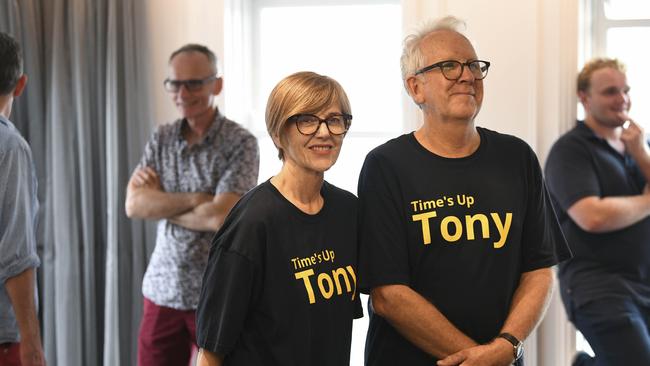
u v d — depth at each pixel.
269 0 3.60
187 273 2.87
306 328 1.73
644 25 3.29
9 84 2.13
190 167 2.89
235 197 2.80
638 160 3.00
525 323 1.95
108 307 3.34
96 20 3.36
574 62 3.18
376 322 2.11
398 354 2.04
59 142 3.34
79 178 3.41
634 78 3.33
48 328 3.42
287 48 3.62
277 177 1.83
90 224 3.37
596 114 3.04
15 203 2.08
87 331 3.40
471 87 1.95
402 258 1.97
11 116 3.37
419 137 2.07
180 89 2.86
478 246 1.95
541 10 3.17
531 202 2.07
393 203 1.99
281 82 1.77
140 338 3.00
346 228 1.88
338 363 1.80
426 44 1.99
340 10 3.56
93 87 3.38
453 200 1.96
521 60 3.19
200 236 2.87
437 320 1.91
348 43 3.56
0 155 2.06
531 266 2.07
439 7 3.24
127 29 3.32
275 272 1.73
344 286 1.82
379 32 3.53
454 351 1.90
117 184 3.33
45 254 3.40
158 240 3.00
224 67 3.44
